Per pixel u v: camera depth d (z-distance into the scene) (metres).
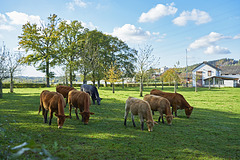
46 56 42.59
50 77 45.62
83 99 8.99
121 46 50.22
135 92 32.47
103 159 4.83
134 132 7.75
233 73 66.75
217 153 5.81
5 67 19.58
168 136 7.44
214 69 60.22
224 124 10.11
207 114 13.09
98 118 10.38
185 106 11.52
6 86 46.22
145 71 26.47
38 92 27.59
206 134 8.01
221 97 24.62
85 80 34.44
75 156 4.86
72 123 8.79
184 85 64.94
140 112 8.07
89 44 36.25
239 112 14.12
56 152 4.93
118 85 63.75
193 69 62.12
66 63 40.59
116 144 6.06
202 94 29.48
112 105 15.77
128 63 49.66
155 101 9.67
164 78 44.06
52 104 7.83
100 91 34.44
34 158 4.38
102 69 43.03
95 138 6.58
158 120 10.28
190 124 9.85
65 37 41.81
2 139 5.34
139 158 5.08
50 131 7.06
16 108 12.27
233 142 7.02
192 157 5.39
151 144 6.32
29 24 40.00
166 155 5.42
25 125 7.70
